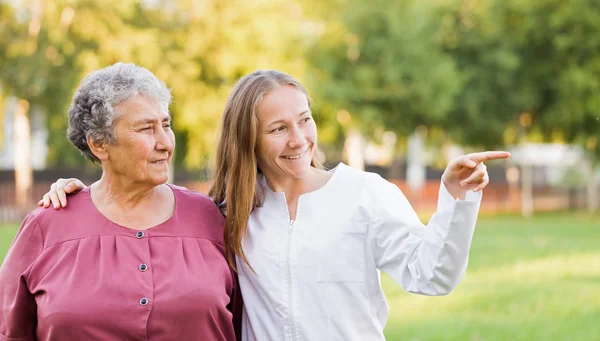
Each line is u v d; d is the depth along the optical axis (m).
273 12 20.23
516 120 24.58
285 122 2.68
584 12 22.16
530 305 7.81
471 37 22.47
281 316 2.69
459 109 22.53
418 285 2.53
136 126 2.63
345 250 2.68
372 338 2.70
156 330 2.59
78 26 18.91
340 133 24.55
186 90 19.80
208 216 2.88
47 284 2.63
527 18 22.55
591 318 7.13
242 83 2.78
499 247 13.23
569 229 17.33
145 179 2.68
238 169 2.76
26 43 19.67
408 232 2.60
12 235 15.49
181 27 20.34
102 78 2.65
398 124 21.14
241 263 2.81
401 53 19.97
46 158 28.28
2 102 22.27
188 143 22.50
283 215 2.78
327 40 20.59
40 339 2.65
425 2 20.67
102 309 2.56
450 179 2.43
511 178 28.17
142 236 2.71
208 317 2.65
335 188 2.77
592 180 25.95
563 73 22.80
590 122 23.72
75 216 2.74
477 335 6.48
